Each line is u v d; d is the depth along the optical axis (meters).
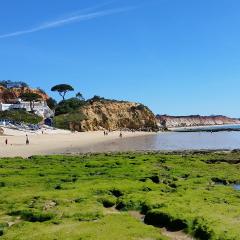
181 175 42.50
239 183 40.12
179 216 22.33
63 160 57.06
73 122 175.25
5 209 26.47
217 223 20.88
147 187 32.88
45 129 144.62
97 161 53.47
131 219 23.19
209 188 33.22
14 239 19.53
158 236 19.92
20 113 166.00
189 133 189.25
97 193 31.03
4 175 41.59
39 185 35.44
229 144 109.12
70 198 28.89
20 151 80.44
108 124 197.12
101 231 20.55
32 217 24.06
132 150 86.62
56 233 20.30
